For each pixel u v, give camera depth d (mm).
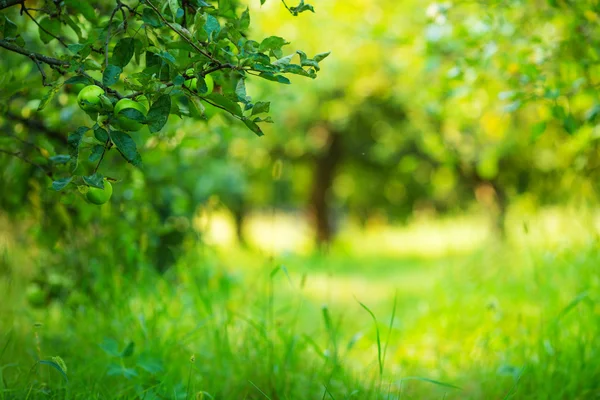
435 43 4371
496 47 3828
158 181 4617
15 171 3633
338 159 17797
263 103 1874
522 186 10320
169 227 4547
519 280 5461
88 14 2492
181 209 4719
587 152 4816
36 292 4059
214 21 1882
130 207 4125
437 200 18109
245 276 6008
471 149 8039
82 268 4102
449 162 5984
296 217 26359
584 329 3912
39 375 3051
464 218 16172
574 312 4164
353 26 6723
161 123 1858
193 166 5156
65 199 2803
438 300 5520
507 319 4738
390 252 16391
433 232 18438
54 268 4125
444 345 4613
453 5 3934
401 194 19078
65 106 3439
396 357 4434
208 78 1951
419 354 4418
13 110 3438
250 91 5016
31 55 2068
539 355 3604
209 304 3676
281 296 7156
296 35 7465
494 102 4984
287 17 6848
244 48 1896
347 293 8531
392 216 19766
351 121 15570
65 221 3873
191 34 1913
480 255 6516
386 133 15219
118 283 3877
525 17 4062
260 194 18109
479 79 4281
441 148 5961
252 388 3283
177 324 3840
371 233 19906
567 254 5379
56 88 1961
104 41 2242
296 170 18750
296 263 9938
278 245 19281
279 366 3383
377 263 13180
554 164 7590
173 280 4645
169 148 3914
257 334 3854
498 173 10570
